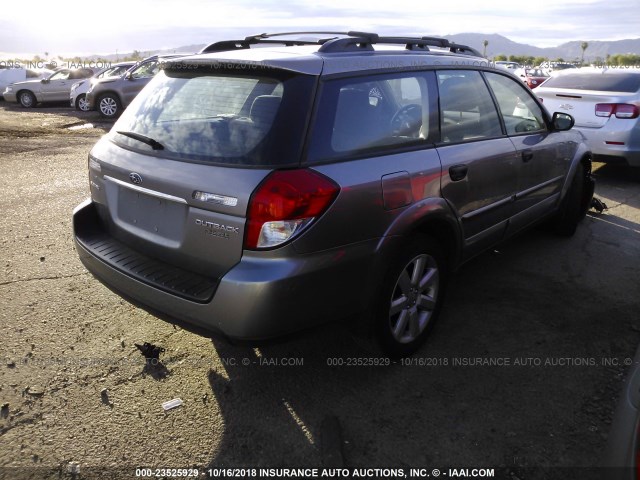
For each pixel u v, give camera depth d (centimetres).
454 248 348
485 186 368
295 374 315
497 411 286
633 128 747
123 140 312
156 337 350
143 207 292
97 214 338
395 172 291
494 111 397
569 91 807
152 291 271
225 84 286
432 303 338
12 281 422
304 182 247
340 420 278
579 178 534
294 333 261
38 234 530
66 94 1997
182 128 283
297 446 260
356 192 267
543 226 566
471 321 379
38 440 259
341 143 273
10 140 1114
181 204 268
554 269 472
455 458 254
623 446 181
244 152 255
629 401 195
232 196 246
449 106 349
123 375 310
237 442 262
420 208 304
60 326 359
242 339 251
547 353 340
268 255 245
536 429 272
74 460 248
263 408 286
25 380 302
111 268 294
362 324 293
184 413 280
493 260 493
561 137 488
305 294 254
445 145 337
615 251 520
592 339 356
